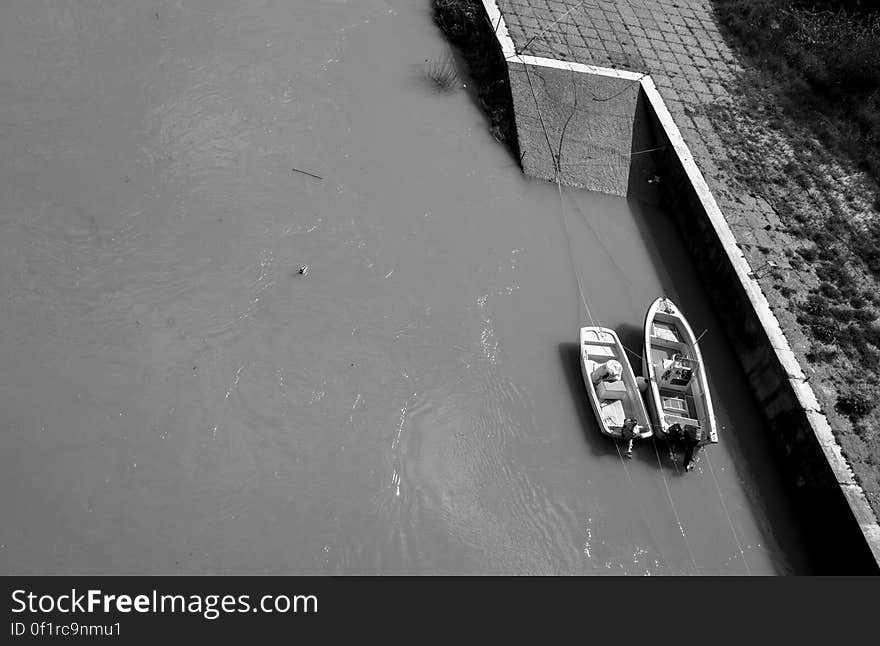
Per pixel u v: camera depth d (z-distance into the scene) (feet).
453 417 59.77
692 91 85.87
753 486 62.39
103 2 79.00
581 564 54.60
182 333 59.47
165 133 70.85
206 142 71.20
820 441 59.77
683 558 56.80
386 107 79.15
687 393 64.75
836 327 67.41
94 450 52.70
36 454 51.80
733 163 79.25
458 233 70.90
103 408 54.65
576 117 81.15
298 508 52.90
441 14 88.28
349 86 79.66
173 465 53.16
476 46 86.84
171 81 74.79
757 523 60.23
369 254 67.31
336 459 55.72
